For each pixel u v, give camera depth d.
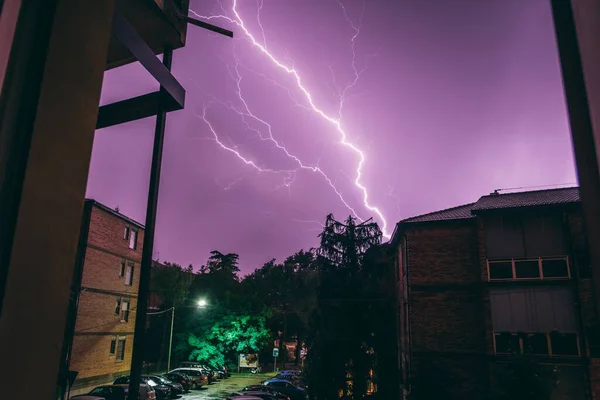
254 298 42.31
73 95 1.59
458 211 20.81
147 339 39.56
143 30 4.73
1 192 1.31
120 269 28.14
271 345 48.38
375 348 21.09
